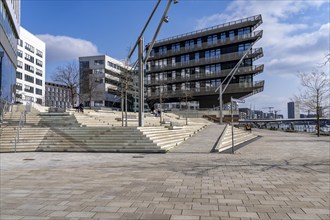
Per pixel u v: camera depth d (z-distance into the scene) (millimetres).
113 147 17344
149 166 11414
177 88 79312
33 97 91188
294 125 58531
